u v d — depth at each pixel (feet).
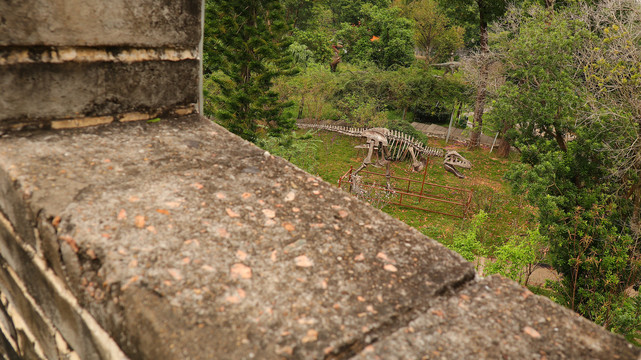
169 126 6.65
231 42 41.14
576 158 35.29
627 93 32.40
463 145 86.33
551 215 32.63
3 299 5.84
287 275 4.09
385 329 3.76
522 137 37.06
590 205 33.50
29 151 5.28
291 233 4.64
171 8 6.36
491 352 3.67
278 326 3.56
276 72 42.83
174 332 3.40
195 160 5.77
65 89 5.77
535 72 35.29
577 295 35.09
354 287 4.08
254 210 4.91
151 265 3.93
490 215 54.03
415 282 4.26
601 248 32.71
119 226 4.30
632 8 37.14
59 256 4.30
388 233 4.90
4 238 5.24
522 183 34.32
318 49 114.73
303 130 82.43
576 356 3.71
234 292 3.80
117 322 3.71
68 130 5.91
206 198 4.97
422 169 63.62
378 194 57.93
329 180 64.64
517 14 53.88
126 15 5.92
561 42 34.40
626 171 32.76
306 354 3.37
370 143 61.87
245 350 3.32
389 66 119.03
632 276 32.91
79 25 5.55
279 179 5.61
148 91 6.55
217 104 47.88
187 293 3.72
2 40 5.08
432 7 102.73
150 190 4.95
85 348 4.24
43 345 5.10
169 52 6.61
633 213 33.63
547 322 4.02
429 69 94.43
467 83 85.20
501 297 4.28
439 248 4.77
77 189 4.76
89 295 3.97
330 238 4.66
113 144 5.83
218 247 4.26
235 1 39.27
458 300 4.18
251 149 6.30
